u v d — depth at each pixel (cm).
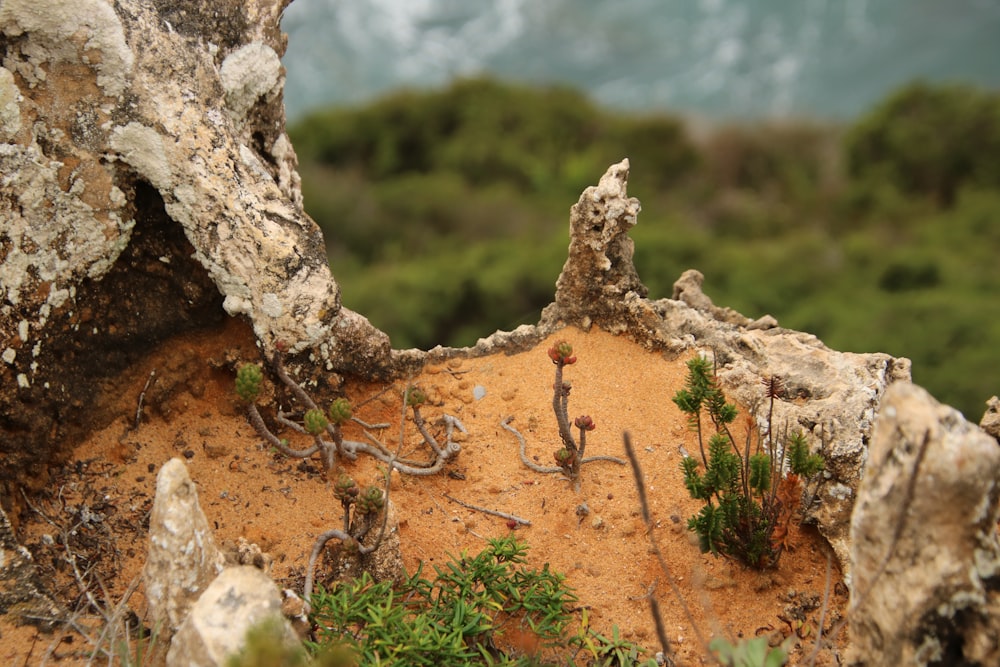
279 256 408
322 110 2412
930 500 294
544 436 447
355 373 447
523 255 1669
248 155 420
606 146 2283
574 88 2477
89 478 398
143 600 359
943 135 2130
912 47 3212
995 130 2111
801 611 383
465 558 379
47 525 379
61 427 396
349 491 361
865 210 2064
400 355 474
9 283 370
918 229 1920
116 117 391
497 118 2294
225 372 431
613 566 397
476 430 452
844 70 3142
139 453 410
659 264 1662
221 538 385
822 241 1789
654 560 397
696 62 3312
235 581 303
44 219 379
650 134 2305
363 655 337
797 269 1662
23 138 373
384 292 1590
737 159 2294
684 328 483
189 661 293
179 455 414
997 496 297
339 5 3509
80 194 386
